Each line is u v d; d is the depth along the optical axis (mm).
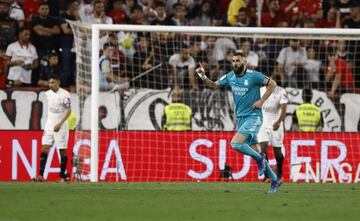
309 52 57469
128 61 55875
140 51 55969
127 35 56312
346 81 56719
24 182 43719
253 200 32656
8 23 56031
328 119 54781
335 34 49812
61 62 56969
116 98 52656
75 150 50531
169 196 34250
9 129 50594
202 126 53125
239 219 25656
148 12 59312
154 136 51375
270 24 61312
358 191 38469
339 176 51656
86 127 51812
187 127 52469
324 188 40406
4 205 29859
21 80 55625
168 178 50969
